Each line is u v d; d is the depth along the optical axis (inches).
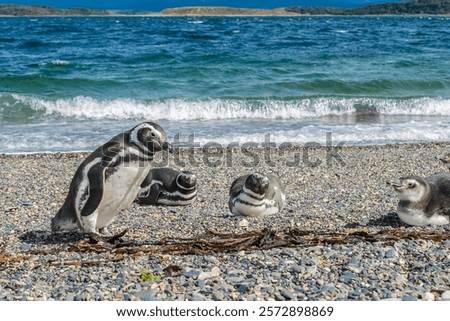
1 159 596.1
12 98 861.8
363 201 438.6
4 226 376.2
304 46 1777.8
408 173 547.5
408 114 917.2
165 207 430.3
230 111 881.5
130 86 1032.8
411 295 252.1
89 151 641.6
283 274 272.8
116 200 327.9
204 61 1339.8
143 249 313.4
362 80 1079.6
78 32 2495.1
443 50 1694.1
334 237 331.6
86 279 271.1
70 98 880.9
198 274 270.4
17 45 1770.4
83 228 330.0
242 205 390.9
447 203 365.7
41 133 733.9
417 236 332.5
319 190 477.4
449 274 276.5
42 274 280.1
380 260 294.0
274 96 943.7
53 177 530.9
